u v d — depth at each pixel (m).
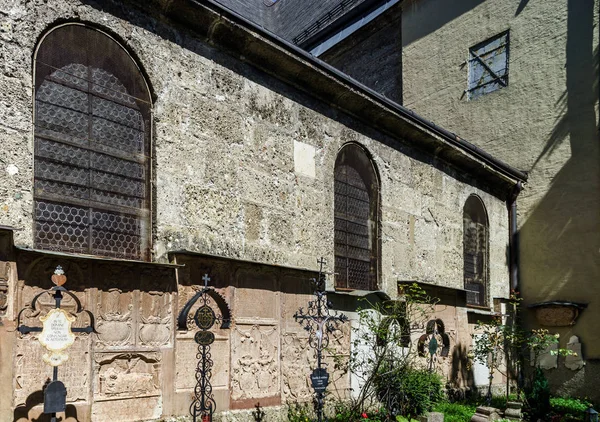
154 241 6.60
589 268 12.34
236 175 7.58
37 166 5.80
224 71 7.63
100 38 6.45
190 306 6.40
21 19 5.68
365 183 10.01
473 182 12.63
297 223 8.40
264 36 7.81
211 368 6.73
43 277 5.45
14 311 5.18
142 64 6.75
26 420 5.18
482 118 14.34
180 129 7.01
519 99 13.73
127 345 6.01
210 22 7.30
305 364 8.03
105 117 6.44
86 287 5.75
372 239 10.00
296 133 8.59
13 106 5.52
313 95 8.95
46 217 5.81
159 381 6.26
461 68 14.91
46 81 5.96
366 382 8.11
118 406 5.87
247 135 7.82
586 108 12.69
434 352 9.40
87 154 6.24
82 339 5.64
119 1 6.59
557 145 13.06
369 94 9.48
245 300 7.27
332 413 8.29
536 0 13.65
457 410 9.34
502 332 11.23
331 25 17.36
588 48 12.74
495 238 13.15
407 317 8.93
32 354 5.29
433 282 11.06
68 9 6.11
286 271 7.93
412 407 8.78
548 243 13.02
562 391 12.31
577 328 12.33
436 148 11.34
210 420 6.24
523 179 13.45
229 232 7.39
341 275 9.23
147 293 6.25
